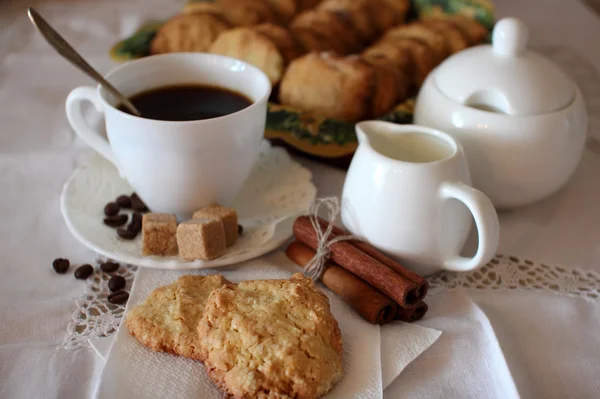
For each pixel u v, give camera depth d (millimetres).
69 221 406
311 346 323
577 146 419
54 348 350
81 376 339
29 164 484
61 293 383
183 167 400
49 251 411
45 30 401
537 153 406
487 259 368
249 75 438
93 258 406
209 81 453
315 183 469
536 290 394
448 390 335
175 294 359
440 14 639
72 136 515
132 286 378
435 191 369
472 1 629
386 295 363
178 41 554
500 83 409
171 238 388
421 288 366
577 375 348
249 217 432
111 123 397
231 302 340
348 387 326
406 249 382
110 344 348
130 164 407
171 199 420
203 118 425
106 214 421
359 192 386
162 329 339
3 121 528
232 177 420
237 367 318
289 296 344
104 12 710
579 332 369
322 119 473
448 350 353
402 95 528
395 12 632
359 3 620
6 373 337
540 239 426
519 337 366
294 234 405
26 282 389
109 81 425
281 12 628
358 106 499
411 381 339
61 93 568
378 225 382
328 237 390
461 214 381
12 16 693
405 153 406
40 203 449
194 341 335
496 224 361
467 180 382
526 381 341
